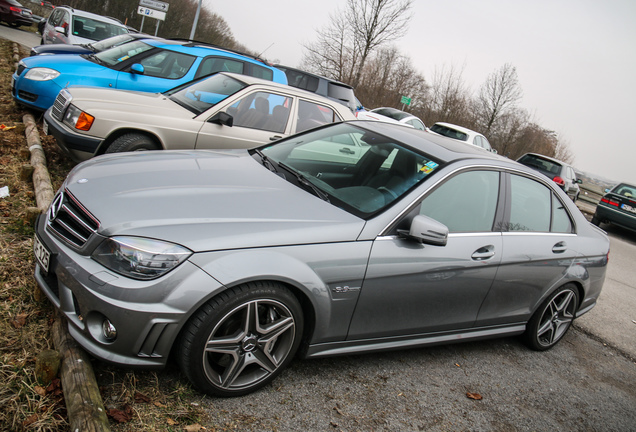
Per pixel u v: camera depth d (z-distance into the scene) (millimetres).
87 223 2498
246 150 4066
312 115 6219
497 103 31875
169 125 5215
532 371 4039
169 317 2305
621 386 4207
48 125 5273
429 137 3998
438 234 2947
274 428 2498
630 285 7922
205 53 7879
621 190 14703
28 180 4871
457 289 3369
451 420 3047
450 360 3836
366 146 3697
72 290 2375
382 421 2826
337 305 2855
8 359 2443
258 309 2578
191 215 2568
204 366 2465
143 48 7559
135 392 2445
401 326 3250
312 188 3223
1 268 3197
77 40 12484
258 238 2549
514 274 3693
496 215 3617
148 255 2316
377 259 2908
